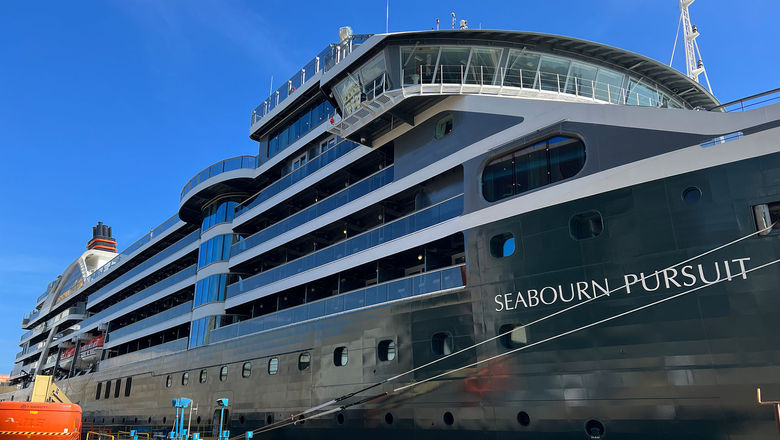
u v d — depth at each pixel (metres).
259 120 30.97
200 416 28.08
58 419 14.51
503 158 16.91
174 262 38.47
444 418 16.03
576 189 14.55
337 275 23.19
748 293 11.63
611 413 12.81
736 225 12.08
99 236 65.38
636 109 14.12
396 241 19.75
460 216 17.33
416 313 17.66
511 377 14.70
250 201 31.84
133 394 36.47
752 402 11.17
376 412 18.14
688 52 33.72
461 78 19.22
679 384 12.04
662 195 13.14
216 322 29.75
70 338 55.41
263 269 30.98
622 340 13.00
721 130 12.72
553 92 19.75
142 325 39.22
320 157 25.73
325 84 22.23
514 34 18.80
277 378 23.28
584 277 13.93
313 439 20.44
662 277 12.74
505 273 15.52
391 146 21.78
